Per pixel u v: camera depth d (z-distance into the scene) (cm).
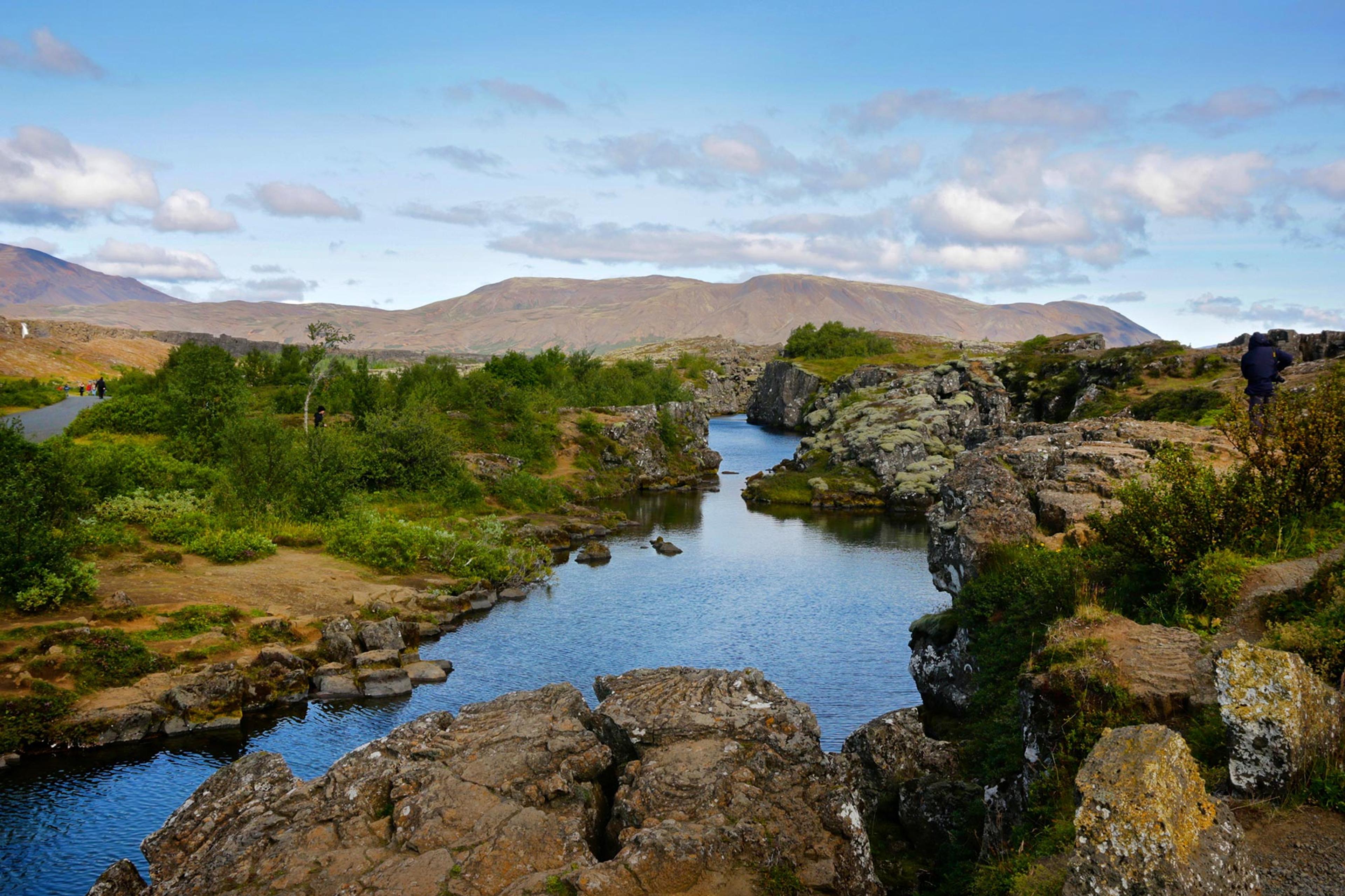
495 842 1001
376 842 1062
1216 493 1383
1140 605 1373
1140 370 7588
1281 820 777
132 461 4259
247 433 4284
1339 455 1340
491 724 1257
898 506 6362
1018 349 11631
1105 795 639
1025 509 1977
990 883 1028
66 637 2386
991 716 1600
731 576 4141
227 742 2233
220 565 3447
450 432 6222
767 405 14412
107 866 1656
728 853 984
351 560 3762
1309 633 994
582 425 7406
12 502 2733
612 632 3209
